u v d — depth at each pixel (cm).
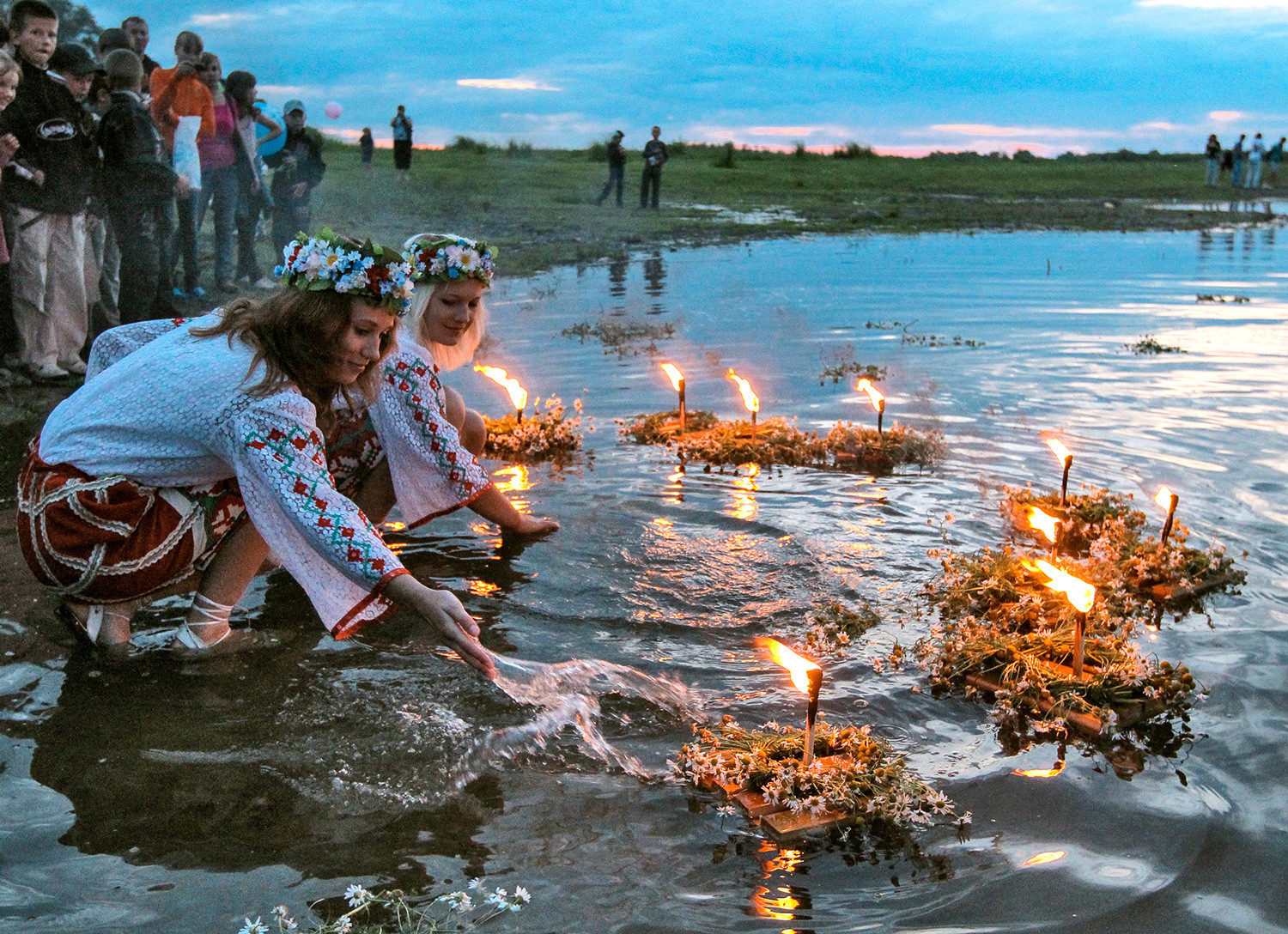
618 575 435
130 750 309
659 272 1448
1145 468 565
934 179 3772
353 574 321
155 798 286
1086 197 3102
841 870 259
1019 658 352
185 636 366
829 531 482
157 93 947
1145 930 233
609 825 278
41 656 362
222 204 1038
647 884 253
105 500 341
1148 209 2711
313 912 243
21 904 244
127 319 830
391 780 296
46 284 711
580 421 675
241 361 335
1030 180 3838
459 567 443
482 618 398
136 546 347
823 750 307
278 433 328
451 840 271
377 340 332
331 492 329
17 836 269
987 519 496
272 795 289
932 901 245
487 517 469
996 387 752
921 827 276
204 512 356
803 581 429
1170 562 422
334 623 328
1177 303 1158
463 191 2422
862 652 374
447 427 452
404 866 260
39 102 691
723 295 1223
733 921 239
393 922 238
